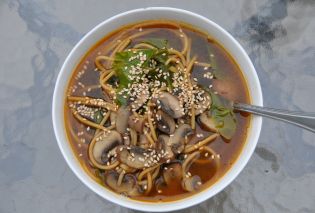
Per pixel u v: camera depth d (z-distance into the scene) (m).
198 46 0.39
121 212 0.43
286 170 0.43
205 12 0.46
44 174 0.43
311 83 0.45
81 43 0.38
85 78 0.39
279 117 0.37
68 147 0.38
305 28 0.46
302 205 0.43
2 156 0.44
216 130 0.38
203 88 0.39
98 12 0.46
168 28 0.40
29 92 0.45
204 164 0.38
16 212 0.43
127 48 0.39
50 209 0.43
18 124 0.45
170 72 0.39
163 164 0.38
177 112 0.37
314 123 0.37
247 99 0.39
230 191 0.43
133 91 0.38
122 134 0.38
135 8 0.46
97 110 0.39
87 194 0.43
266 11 0.46
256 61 0.45
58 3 0.46
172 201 0.37
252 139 0.37
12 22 0.46
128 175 0.38
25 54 0.46
